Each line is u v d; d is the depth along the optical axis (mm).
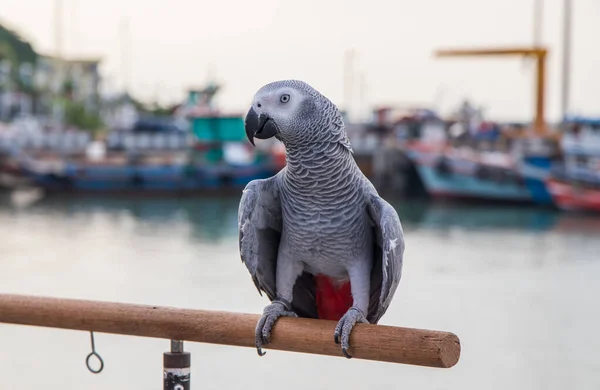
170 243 20781
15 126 45281
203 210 28891
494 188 31484
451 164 31922
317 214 3711
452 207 31625
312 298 4059
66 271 16594
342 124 3729
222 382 9125
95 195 33281
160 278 15891
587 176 30281
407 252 19734
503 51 39969
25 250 19203
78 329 3830
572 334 11547
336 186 3674
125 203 30828
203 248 19938
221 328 3596
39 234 22109
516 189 31297
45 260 17875
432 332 3219
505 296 14367
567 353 10523
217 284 15289
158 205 30359
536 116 39781
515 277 16312
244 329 3570
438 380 9352
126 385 8828
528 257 18984
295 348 3545
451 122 40719
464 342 11086
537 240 22172
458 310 13172
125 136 37656
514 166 31219
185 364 3709
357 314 3486
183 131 38281
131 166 33062
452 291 14789
